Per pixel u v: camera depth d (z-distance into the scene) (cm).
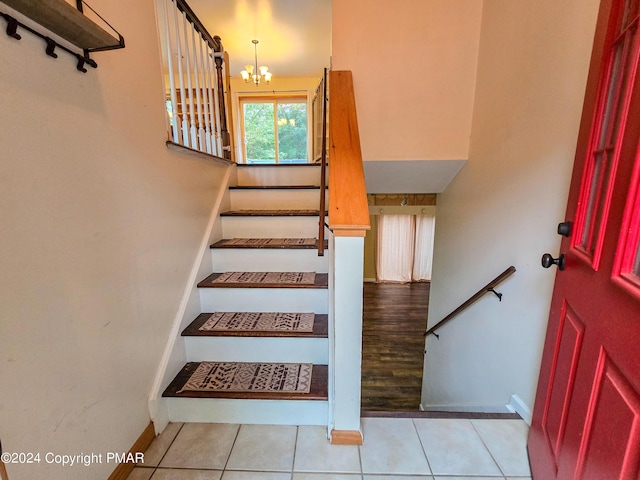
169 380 148
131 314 122
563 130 127
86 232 98
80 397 97
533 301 147
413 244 788
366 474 123
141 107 128
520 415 154
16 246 76
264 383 150
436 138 227
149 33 134
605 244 82
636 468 65
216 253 198
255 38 450
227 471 123
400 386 407
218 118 227
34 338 81
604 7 91
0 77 71
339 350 128
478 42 212
